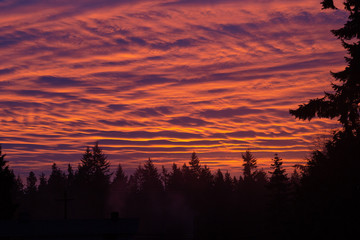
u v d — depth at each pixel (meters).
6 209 59.91
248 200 96.31
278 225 58.72
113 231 32.53
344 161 26.41
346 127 27.08
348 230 25.09
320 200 26.62
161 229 78.62
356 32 26.02
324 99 27.11
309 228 27.44
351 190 25.55
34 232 32.56
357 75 25.81
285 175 66.44
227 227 78.94
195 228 79.12
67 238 32.50
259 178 103.12
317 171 27.94
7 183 60.91
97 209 107.81
